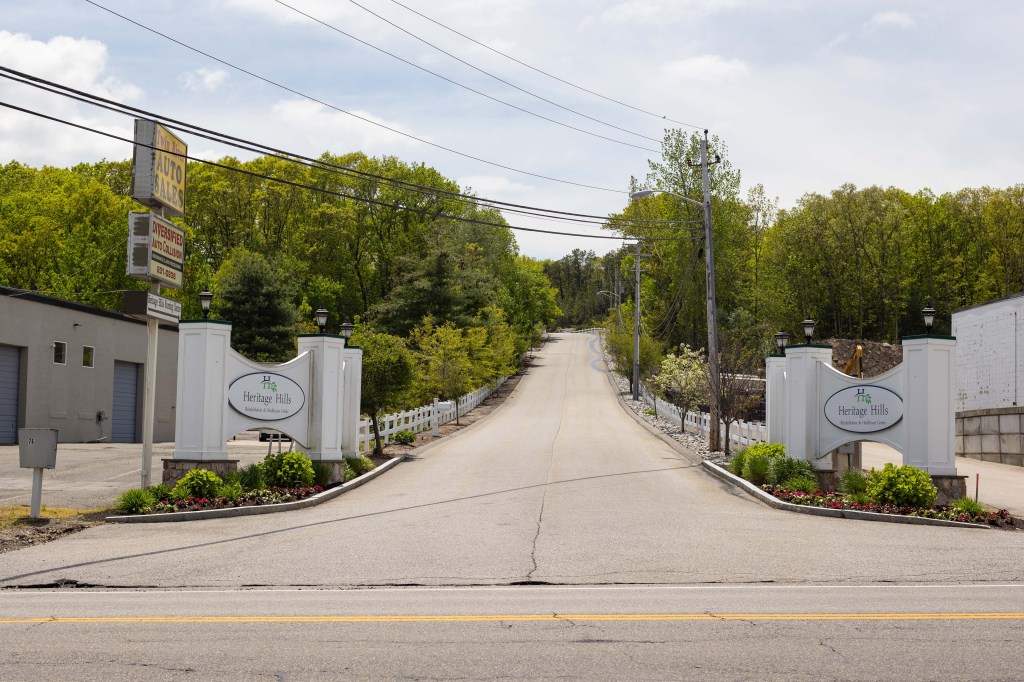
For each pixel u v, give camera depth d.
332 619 8.27
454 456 28.47
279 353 54.47
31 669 6.50
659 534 13.93
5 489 19.03
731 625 8.02
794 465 20.17
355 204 86.38
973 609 8.77
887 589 10.01
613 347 74.44
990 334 35.66
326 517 16.02
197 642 7.35
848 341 52.25
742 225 76.44
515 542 13.15
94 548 12.77
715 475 24.03
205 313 19.00
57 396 35.44
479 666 6.62
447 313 65.94
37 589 10.13
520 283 100.00
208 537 13.80
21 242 60.25
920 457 18.80
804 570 11.16
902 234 71.94
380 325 67.38
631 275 85.31
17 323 33.31
